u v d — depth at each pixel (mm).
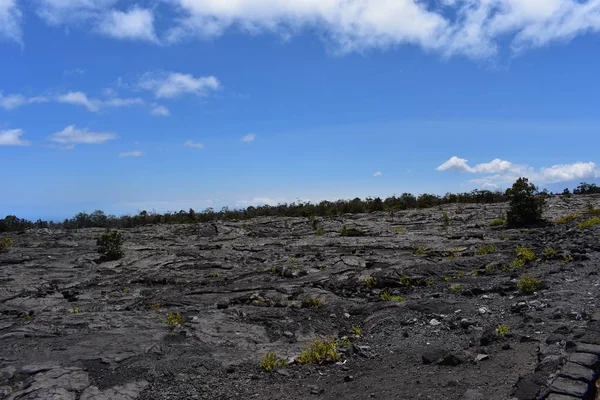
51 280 12984
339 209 32969
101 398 5273
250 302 9898
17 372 5988
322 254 15312
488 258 12461
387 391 5133
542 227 18125
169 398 5359
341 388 5430
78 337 7430
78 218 32281
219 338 7363
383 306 8664
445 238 17375
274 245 18375
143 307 9891
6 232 26672
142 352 6688
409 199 34438
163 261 15445
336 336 7609
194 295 10820
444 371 5496
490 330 6559
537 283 8656
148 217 33406
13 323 8500
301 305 9367
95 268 14742
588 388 4203
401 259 13375
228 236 22250
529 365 5238
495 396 4566
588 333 5520
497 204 29500
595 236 13312
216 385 5703
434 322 7551
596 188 34438
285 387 5598
